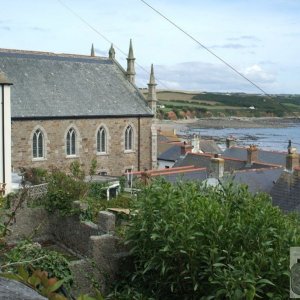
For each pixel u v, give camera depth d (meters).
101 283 15.85
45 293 4.16
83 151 48.31
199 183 17.97
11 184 32.34
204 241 13.34
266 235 13.14
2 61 46.91
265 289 12.49
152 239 13.91
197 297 13.39
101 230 19.88
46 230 23.81
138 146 53.19
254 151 51.59
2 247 11.84
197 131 173.88
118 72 56.56
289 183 37.47
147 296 14.36
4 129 32.59
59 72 50.53
